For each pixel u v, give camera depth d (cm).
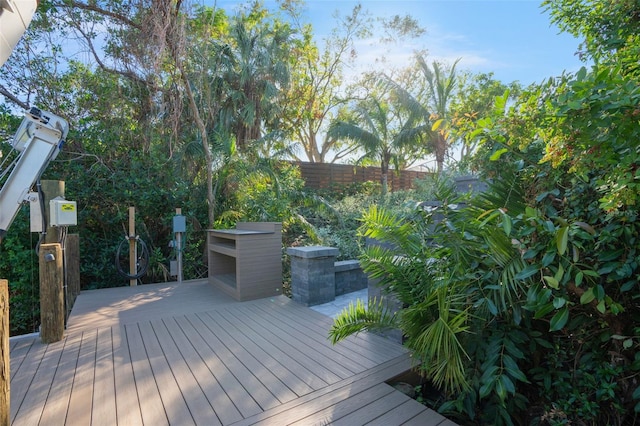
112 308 400
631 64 145
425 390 253
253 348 287
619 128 112
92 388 223
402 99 1083
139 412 197
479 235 204
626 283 163
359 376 238
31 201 349
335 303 425
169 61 528
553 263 172
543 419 197
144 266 526
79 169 542
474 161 256
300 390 220
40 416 193
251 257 440
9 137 514
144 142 593
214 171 651
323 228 730
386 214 261
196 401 208
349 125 1065
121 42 506
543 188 212
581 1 212
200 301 431
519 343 206
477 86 1146
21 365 255
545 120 140
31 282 480
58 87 583
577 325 192
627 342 163
